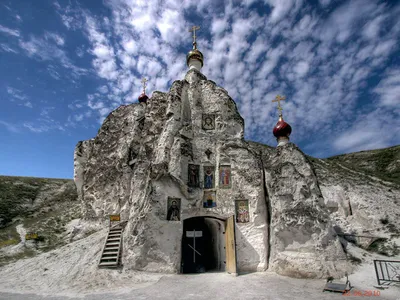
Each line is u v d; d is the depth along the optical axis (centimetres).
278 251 1389
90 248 1609
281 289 1075
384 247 1596
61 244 2128
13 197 3800
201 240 1730
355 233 1816
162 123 1914
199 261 1664
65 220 2814
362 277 1210
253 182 1617
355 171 3188
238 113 1873
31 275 1363
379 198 2191
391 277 1195
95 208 2291
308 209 1402
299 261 1304
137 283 1169
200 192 1600
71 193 4275
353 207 2033
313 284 1156
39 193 4200
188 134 1727
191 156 1678
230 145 1720
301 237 1371
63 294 1041
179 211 1506
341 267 1277
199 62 2184
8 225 3056
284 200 1459
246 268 1434
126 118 2548
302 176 1494
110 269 1326
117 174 2283
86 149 2773
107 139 2562
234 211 1562
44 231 2502
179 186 1541
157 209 1455
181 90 1841
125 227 1582
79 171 2678
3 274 1466
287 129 1930
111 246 1498
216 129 1783
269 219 1563
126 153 2286
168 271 1355
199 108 1831
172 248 1416
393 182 2777
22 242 2194
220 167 1666
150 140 1898
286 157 1583
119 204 2111
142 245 1372
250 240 1491
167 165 1585
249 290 1059
